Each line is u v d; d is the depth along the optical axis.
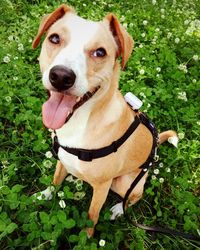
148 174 0.53
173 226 0.48
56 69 0.31
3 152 0.50
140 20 0.79
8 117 0.53
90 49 0.33
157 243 0.47
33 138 0.51
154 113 0.59
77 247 0.40
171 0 0.93
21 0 0.77
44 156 0.51
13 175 0.47
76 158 0.39
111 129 0.38
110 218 0.47
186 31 0.79
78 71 0.32
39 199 0.43
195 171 0.56
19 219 0.42
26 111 0.53
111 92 0.37
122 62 0.37
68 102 0.35
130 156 0.43
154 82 0.65
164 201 0.51
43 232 0.40
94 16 0.74
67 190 0.44
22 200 0.42
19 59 0.62
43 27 0.37
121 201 0.50
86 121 0.37
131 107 0.43
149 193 0.50
